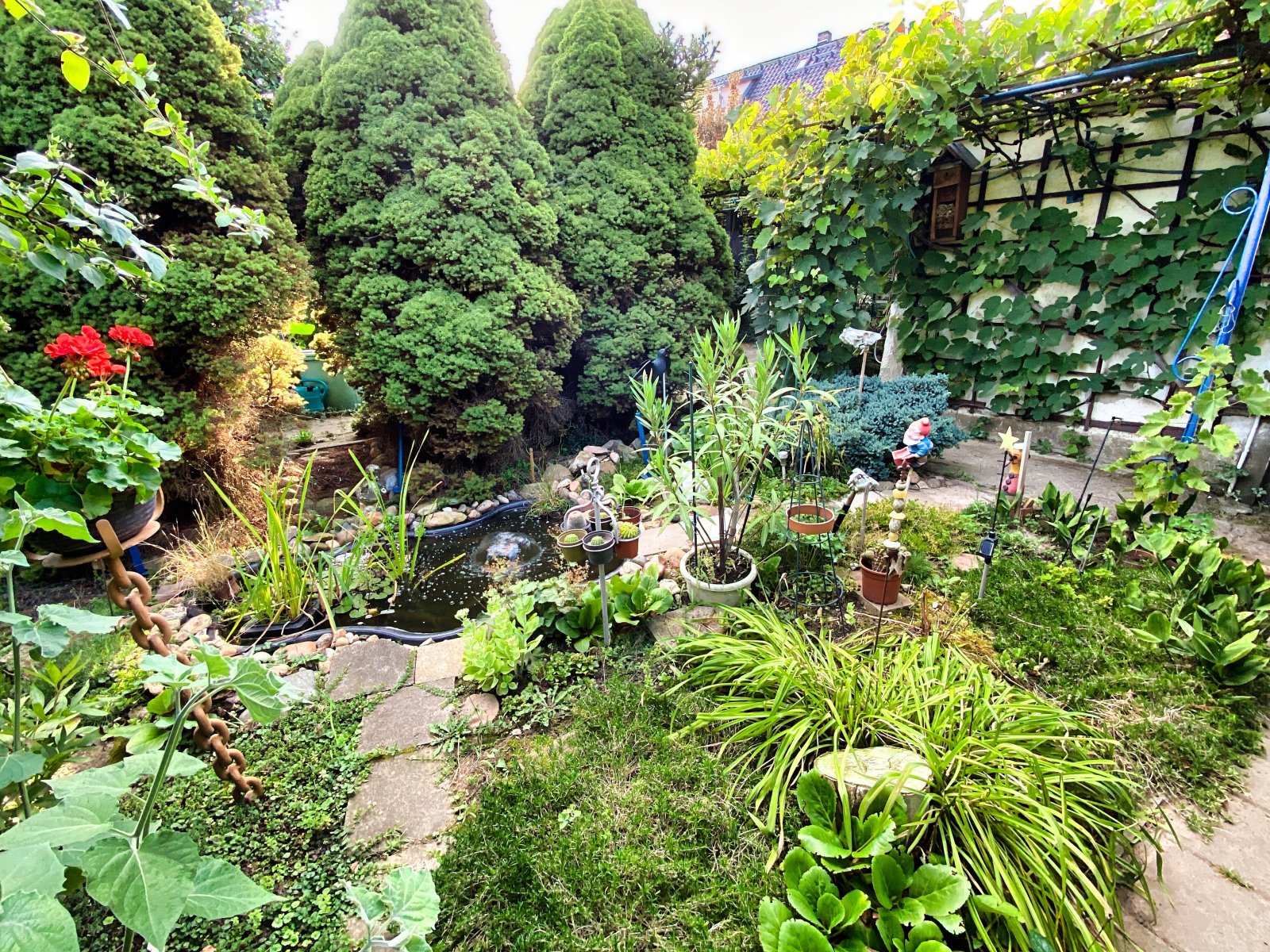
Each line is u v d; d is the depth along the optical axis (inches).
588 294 179.9
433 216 143.6
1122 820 53.8
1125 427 156.5
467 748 68.6
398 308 144.9
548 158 167.8
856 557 106.6
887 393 158.9
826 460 145.5
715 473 91.4
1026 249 160.4
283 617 103.1
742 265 266.7
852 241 161.0
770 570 99.7
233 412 129.1
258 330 126.3
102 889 29.1
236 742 68.2
